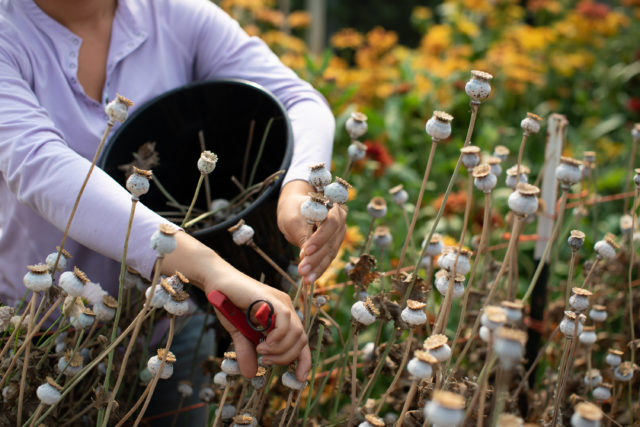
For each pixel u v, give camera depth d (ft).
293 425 3.23
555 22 15.02
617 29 14.24
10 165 3.22
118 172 3.91
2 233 3.88
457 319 5.59
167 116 4.08
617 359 3.39
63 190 3.08
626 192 4.46
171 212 4.22
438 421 2.01
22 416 3.09
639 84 12.86
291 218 3.23
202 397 3.84
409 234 3.34
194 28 4.29
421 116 10.80
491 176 2.92
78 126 3.84
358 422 3.34
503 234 4.44
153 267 2.93
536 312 4.27
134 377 3.79
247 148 4.15
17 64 3.66
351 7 23.94
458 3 14.17
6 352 3.27
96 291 3.11
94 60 3.96
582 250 5.84
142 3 4.13
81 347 3.26
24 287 3.92
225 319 2.82
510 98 11.80
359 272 3.45
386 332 5.19
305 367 2.82
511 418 2.19
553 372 4.29
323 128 3.92
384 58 12.94
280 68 4.35
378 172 8.29
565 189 3.18
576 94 12.33
